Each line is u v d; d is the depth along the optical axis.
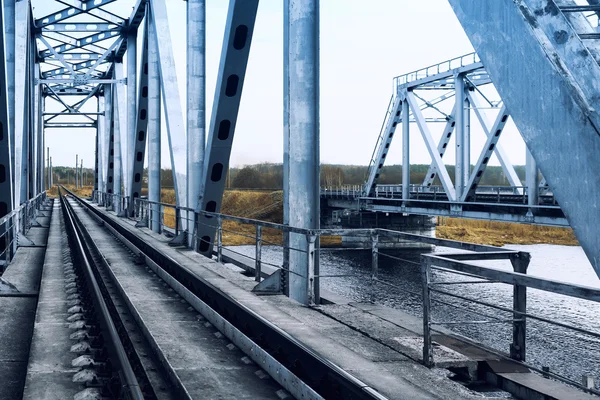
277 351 4.59
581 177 2.29
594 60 2.26
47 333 5.54
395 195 44.12
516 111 2.60
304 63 6.82
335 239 49.47
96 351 4.86
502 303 22.52
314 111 6.86
